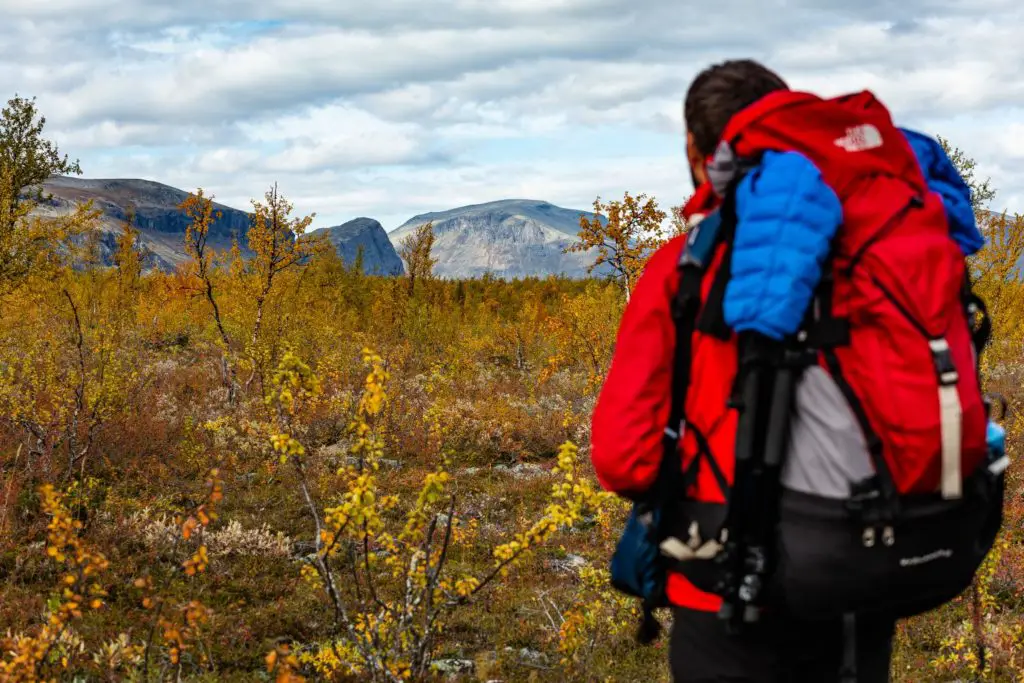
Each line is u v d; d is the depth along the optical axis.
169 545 8.89
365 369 18.12
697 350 1.63
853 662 1.60
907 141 1.66
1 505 9.23
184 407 17.34
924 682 6.11
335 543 5.05
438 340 29.58
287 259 21.19
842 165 1.53
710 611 1.68
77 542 5.05
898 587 1.51
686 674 1.74
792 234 1.48
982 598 6.68
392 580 8.14
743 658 1.65
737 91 1.72
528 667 6.70
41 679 5.29
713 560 1.60
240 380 21.31
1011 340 15.27
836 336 1.48
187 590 7.98
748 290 1.49
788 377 1.51
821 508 1.49
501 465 14.34
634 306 1.68
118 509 10.15
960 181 1.82
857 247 1.49
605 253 16.64
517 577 8.68
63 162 21.08
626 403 1.63
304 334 21.25
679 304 1.62
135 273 30.81
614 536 9.68
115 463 12.39
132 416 14.19
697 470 1.63
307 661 6.34
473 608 7.91
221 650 6.84
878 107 1.58
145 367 19.53
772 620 1.62
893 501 1.46
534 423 16.31
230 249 21.25
